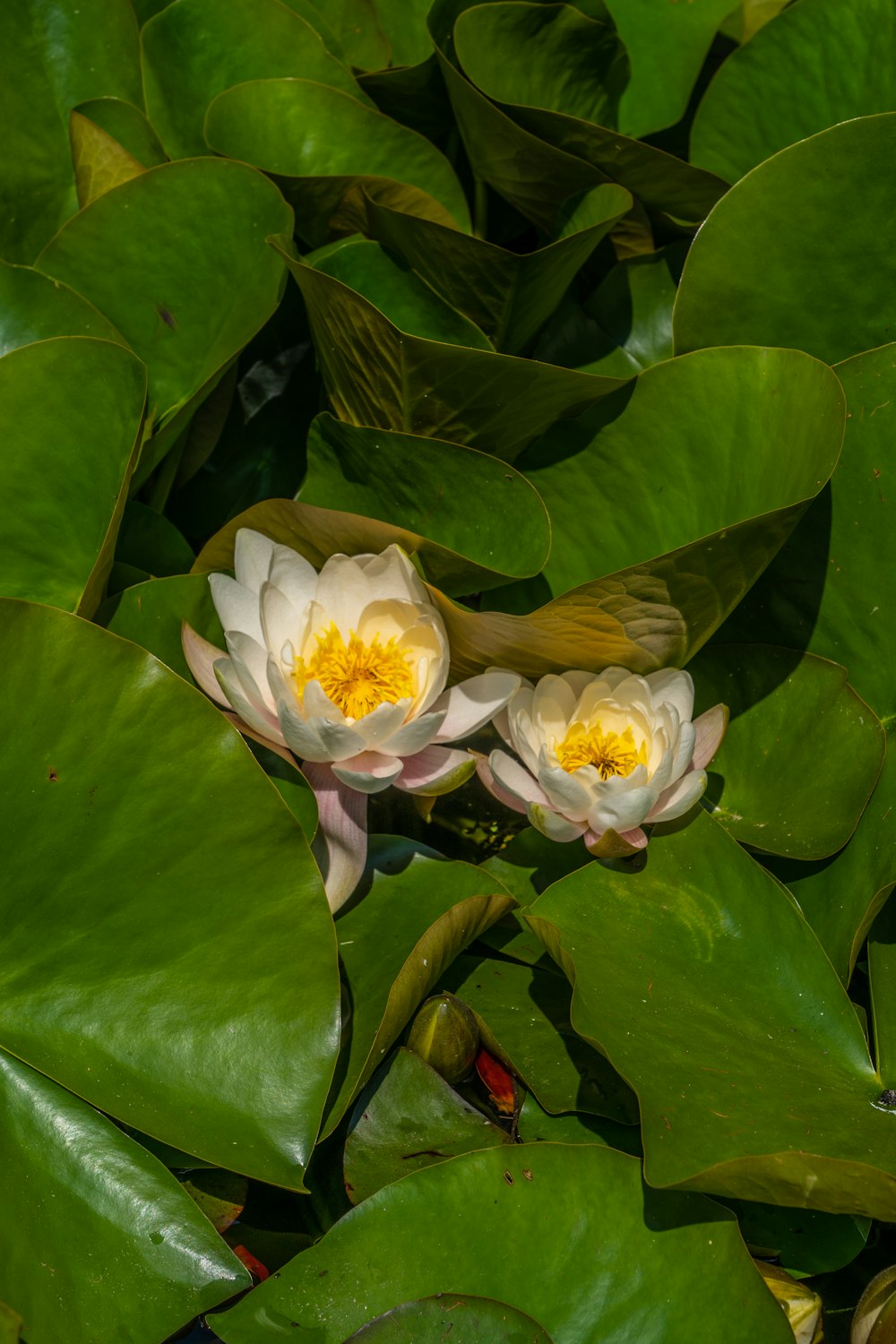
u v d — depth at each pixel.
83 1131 1.57
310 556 1.69
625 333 1.82
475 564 1.65
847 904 1.64
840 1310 1.60
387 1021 1.58
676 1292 1.56
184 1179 1.60
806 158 1.69
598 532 1.72
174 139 1.85
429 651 1.64
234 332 1.72
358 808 1.64
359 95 1.86
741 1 1.87
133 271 1.75
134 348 1.76
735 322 1.74
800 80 1.81
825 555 1.69
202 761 1.59
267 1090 1.56
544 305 1.80
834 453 1.62
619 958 1.62
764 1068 1.59
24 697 1.58
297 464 1.81
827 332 1.74
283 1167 1.55
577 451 1.72
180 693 1.59
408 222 1.73
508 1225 1.57
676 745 1.63
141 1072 1.56
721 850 1.64
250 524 1.67
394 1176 1.59
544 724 1.67
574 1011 1.58
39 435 1.66
